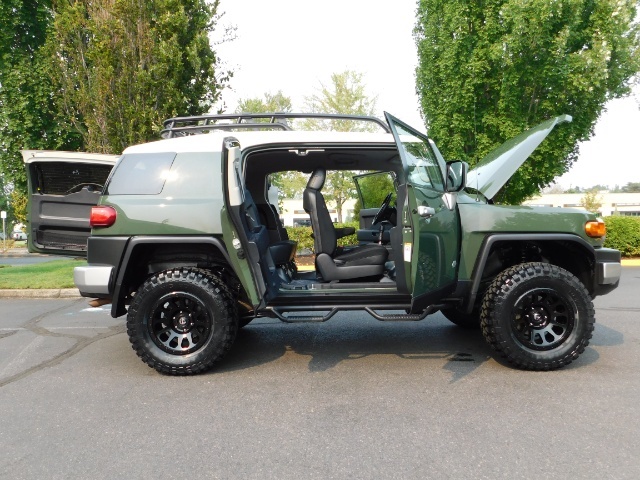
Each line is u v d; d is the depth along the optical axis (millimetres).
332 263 4406
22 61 14695
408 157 3734
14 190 22078
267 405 3404
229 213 3812
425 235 3654
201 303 4031
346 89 25078
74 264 13750
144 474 2480
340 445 2766
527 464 2506
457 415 3158
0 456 2713
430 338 5277
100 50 10102
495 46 12180
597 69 11836
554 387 3646
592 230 4117
